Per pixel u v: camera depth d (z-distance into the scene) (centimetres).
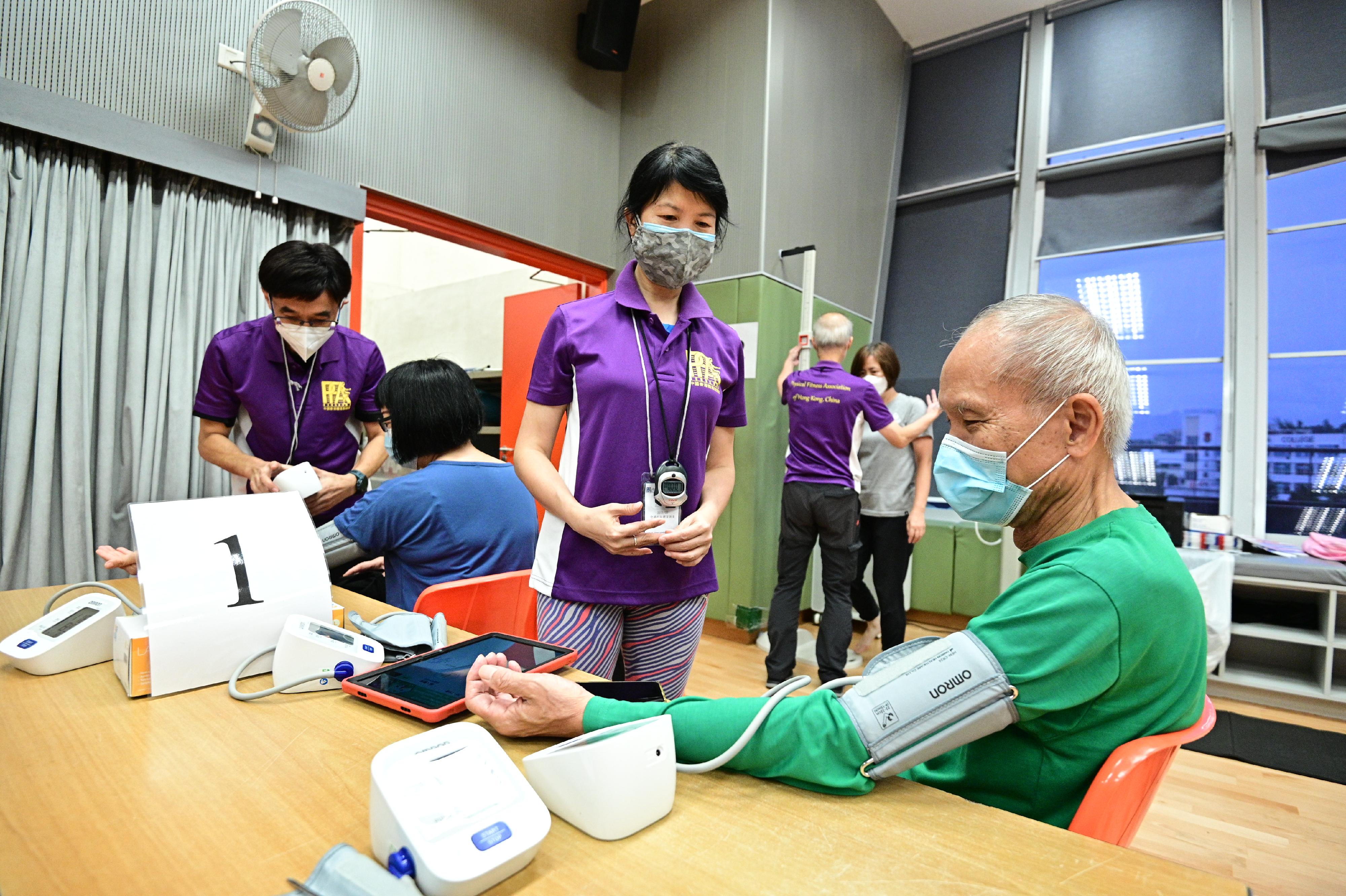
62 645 86
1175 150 381
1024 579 62
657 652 118
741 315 346
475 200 318
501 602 136
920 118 480
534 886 47
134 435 214
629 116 396
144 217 216
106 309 209
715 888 47
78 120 197
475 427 150
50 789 58
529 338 425
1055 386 63
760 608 344
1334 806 194
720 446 131
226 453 175
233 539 90
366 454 201
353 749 67
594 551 109
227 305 234
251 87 221
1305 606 298
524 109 340
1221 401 363
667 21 380
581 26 359
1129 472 386
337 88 231
